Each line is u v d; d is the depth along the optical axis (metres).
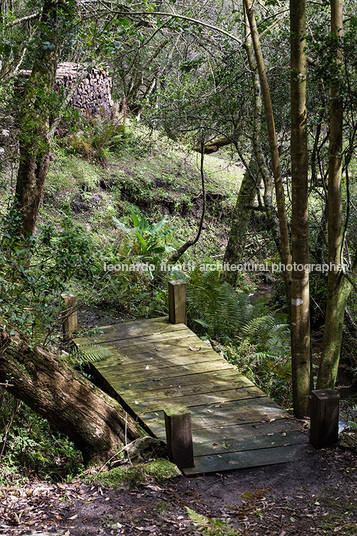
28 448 4.76
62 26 6.37
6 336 4.09
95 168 13.88
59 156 13.16
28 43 5.89
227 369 6.32
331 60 4.88
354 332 7.02
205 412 5.40
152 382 5.98
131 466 4.43
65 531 3.51
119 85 16.67
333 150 5.09
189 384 5.95
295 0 4.73
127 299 9.25
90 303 8.11
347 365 8.59
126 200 14.14
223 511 3.88
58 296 5.02
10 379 4.12
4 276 4.76
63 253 5.02
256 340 8.43
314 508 3.84
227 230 15.23
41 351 4.30
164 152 15.69
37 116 6.32
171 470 4.39
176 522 3.67
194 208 15.08
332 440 4.81
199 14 7.68
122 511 3.84
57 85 12.48
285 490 4.18
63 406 4.38
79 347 6.64
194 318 9.16
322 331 9.86
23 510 3.80
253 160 9.70
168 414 4.48
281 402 7.16
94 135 14.03
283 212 5.73
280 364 7.80
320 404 4.72
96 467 4.52
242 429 5.11
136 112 15.83
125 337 7.21
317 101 6.75
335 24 4.93
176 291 7.61
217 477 4.43
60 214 12.13
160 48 11.12
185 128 7.97
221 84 7.58
